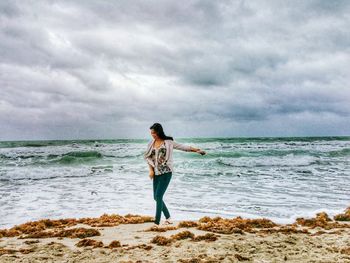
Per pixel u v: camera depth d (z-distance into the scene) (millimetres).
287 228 6250
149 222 7211
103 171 18984
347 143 57344
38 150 37562
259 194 11125
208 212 8367
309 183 13828
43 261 4305
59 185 13703
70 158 24875
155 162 6527
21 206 9328
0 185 13742
